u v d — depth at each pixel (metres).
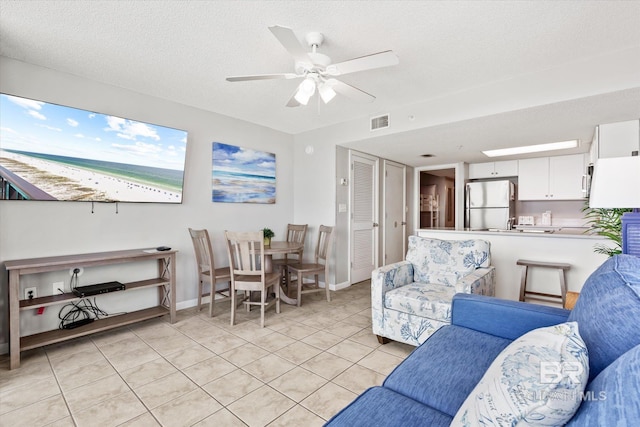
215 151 3.80
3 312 2.43
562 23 2.02
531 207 5.60
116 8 1.88
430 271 2.79
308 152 4.62
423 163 5.87
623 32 2.11
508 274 3.49
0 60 2.41
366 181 4.96
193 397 1.86
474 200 5.52
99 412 1.73
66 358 2.35
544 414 0.68
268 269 3.65
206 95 3.26
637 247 1.67
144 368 2.20
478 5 1.85
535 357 0.81
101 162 2.84
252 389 1.95
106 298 2.98
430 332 2.25
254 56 2.47
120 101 3.03
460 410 0.90
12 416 1.69
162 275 3.29
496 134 3.69
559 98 2.60
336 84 2.27
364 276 4.94
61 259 2.50
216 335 2.77
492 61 2.53
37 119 2.50
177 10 1.90
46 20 1.99
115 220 3.01
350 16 1.96
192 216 3.61
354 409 1.09
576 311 1.16
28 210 2.54
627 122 3.12
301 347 2.53
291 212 4.82
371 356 2.38
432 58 2.48
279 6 1.86
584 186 4.14
